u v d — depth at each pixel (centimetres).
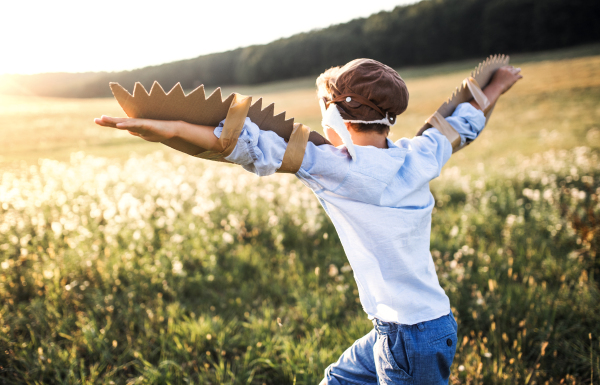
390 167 123
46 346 252
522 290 306
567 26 5678
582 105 2081
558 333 262
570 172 710
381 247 127
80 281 344
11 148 1636
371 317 138
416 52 7162
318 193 126
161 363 238
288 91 5722
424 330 131
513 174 736
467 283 330
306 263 400
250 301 331
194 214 518
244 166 116
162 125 98
